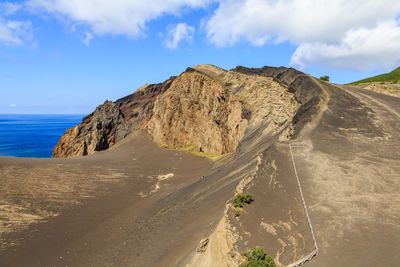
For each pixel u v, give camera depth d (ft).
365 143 82.12
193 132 265.54
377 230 40.88
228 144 227.40
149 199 132.57
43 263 72.74
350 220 44.68
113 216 109.91
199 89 268.00
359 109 116.16
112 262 68.80
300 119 116.78
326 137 90.22
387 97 139.33
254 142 156.25
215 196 88.99
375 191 54.13
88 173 176.76
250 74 242.17
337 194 54.49
